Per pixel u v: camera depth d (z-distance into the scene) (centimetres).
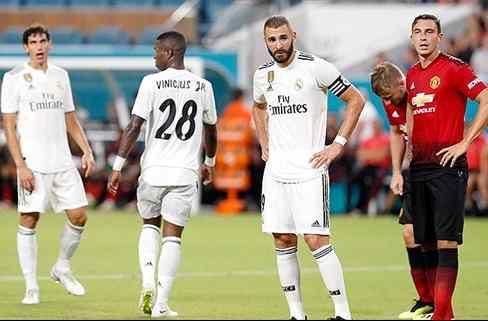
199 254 4981
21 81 3375
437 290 2886
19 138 3409
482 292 3697
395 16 8294
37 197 3366
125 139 3083
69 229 3475
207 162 3294
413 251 3142
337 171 7538
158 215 3162
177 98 3095
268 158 2958
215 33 9388
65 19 9794
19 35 9369
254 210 7888
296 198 2877
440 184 2886
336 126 7238
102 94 8250
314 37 8262
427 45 2898
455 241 2883
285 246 2947
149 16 9794
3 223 6481
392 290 3791
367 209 7581
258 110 3039
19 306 3269
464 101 2916
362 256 4969
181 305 3347
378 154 7431
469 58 8094
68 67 7738
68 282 3516
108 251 5041
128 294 3600
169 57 3125
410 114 2992
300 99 2864
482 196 7375
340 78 2869
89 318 2983
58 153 3416
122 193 7788
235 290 3744
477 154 7344
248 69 8306
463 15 8350
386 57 8244
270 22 2855
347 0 8762
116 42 9400
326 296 3603
